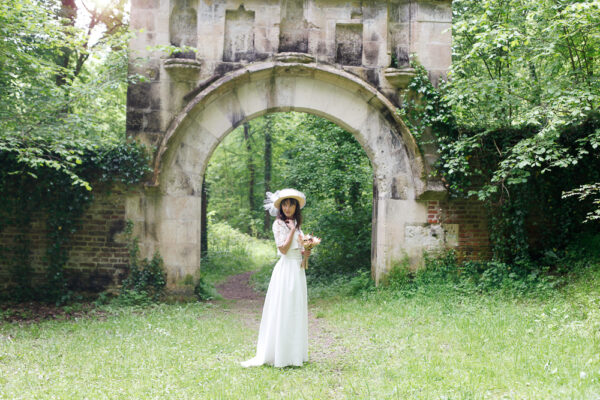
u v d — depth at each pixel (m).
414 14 9.54
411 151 9.50
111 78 9.20
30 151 7.40
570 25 7.23
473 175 9.54
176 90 9.25
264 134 23.58
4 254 9.07
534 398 3.82
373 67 9.52
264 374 4.72
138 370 4.79
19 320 7.75
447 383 4.28
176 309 8.57
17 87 8.48
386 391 4.15
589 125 9.21
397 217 9.50
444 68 9.50
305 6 9.57
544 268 8.94
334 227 12.73
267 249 21.41
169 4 9.31
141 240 9.20
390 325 6.96
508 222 9.44
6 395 4.00
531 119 7.57
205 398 4.05
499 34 7.66
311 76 9.48
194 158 9.35
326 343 6.21
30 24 7.45
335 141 12.98
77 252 9.19
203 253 16.77
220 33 9.34
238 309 8.95
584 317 6.32
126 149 9.06
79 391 4.14
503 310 7.32
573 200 9.53
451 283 9.06
